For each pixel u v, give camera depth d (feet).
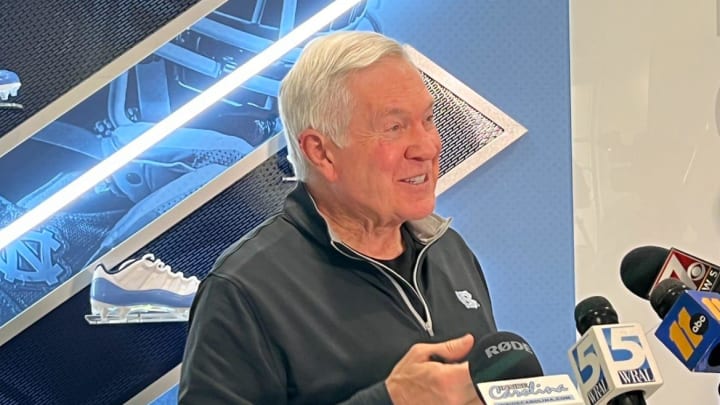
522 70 7.07
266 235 4.78
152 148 6.86
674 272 4.40
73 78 6.76
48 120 6.72
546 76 7.07
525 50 7.07
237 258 4.65
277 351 4.41
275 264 4.60
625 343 3.59
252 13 6.91
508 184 7.06
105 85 6.79
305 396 4.37
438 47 7.05
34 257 6.79
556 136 7.07
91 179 6.79
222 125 6.91
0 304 6.77
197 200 6.78
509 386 3.40
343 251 4.62
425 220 4.95
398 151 4.53
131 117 6.84
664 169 7.07
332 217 4.83
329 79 4.55
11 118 6.71
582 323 4.00
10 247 6.78
